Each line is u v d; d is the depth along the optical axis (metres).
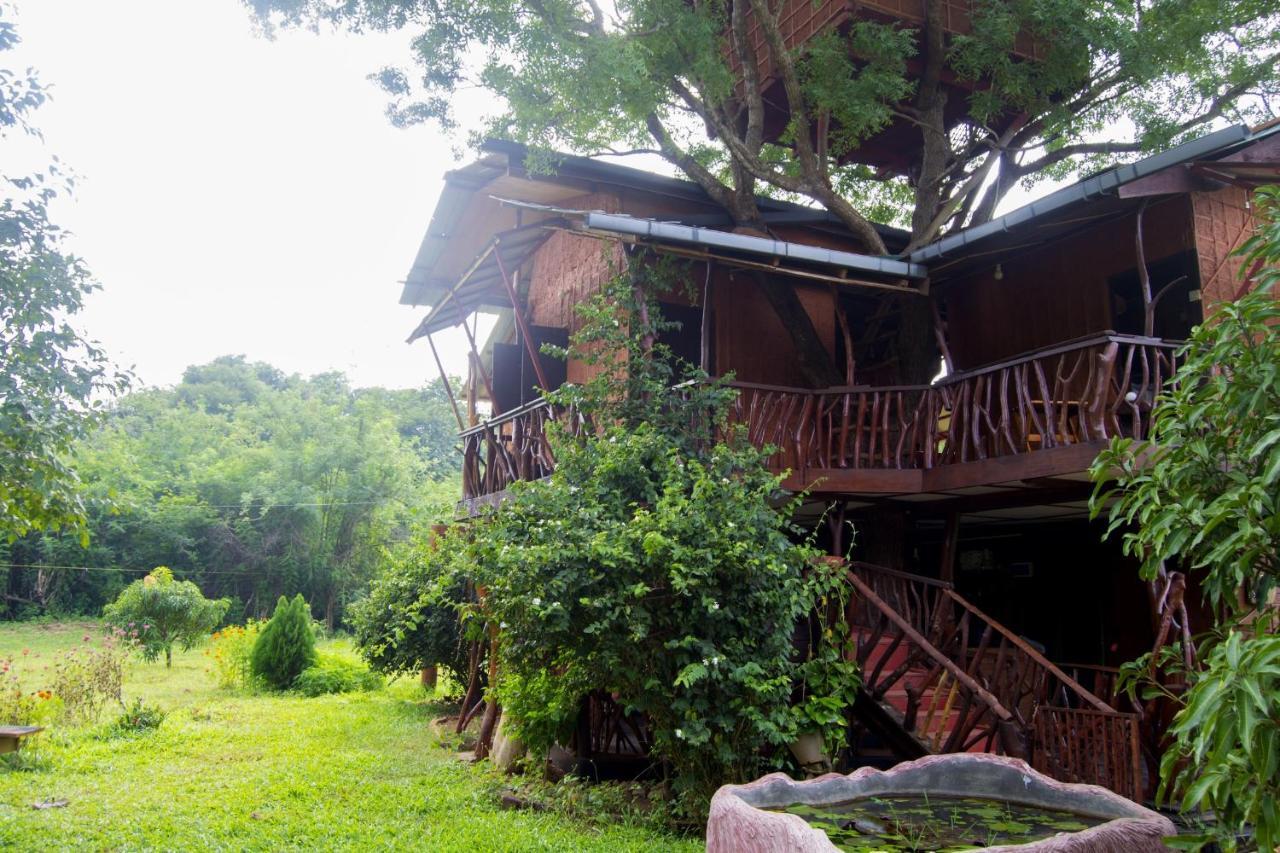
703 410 8.50
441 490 37.47
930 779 4.76
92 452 31.23
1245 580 3.44
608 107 9.98
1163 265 9.16
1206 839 3.08
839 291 11.51
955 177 12.71
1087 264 9.80
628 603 6.64
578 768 8.08
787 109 12.73
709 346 10.91
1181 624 7.98
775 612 6.78
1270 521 3.06
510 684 7.84
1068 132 11.88
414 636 13.27
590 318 9.59
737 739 6.64
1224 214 8.27
